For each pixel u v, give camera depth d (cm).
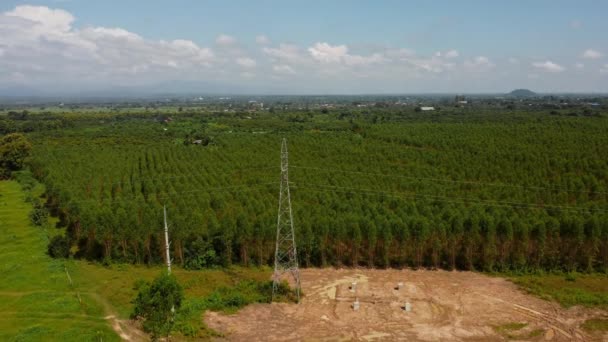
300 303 5422
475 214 6731
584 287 5831
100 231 6569
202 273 6419
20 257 6781
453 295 5606
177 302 4497
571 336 4644
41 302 5256
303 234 6562
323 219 6638
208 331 4731
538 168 9719
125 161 11819
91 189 9194
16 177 12475
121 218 6700
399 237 6531
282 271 5909
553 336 4650
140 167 11788
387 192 8444
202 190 8631
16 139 13462
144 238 6638
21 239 7612
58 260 6719
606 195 8050
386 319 5019
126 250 6744
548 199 7912
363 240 6600
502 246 6366
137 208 7512
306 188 8750
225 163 11194
